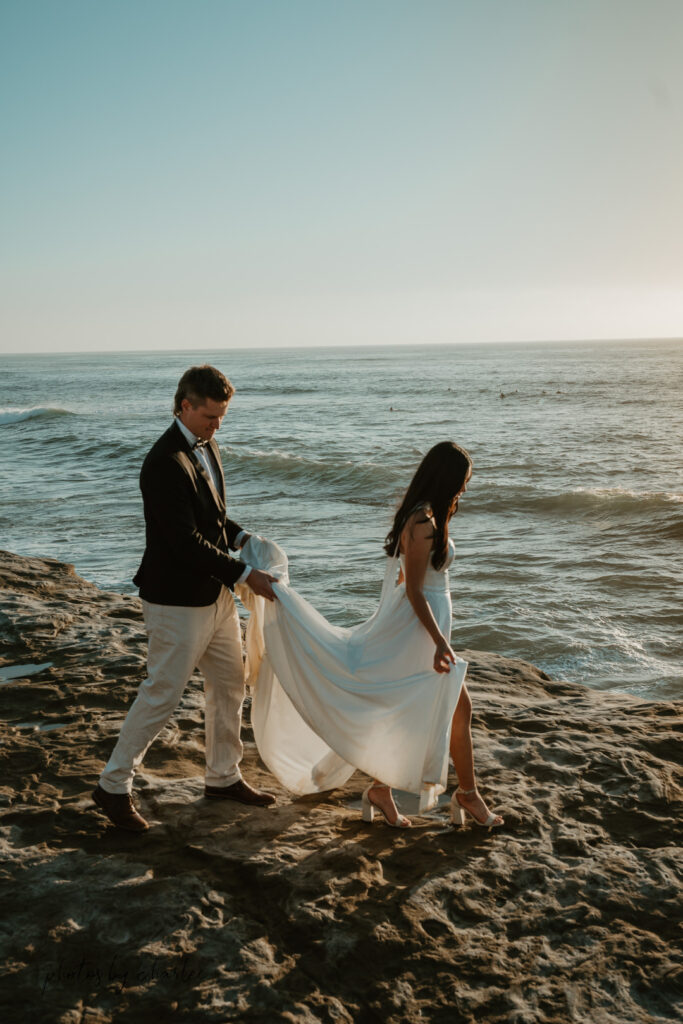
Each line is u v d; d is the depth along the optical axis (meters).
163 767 3.54
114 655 4.79
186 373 2.90
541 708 4.22
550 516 16.36
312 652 2.98
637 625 9.56
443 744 2.89
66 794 3.27
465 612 10.12
